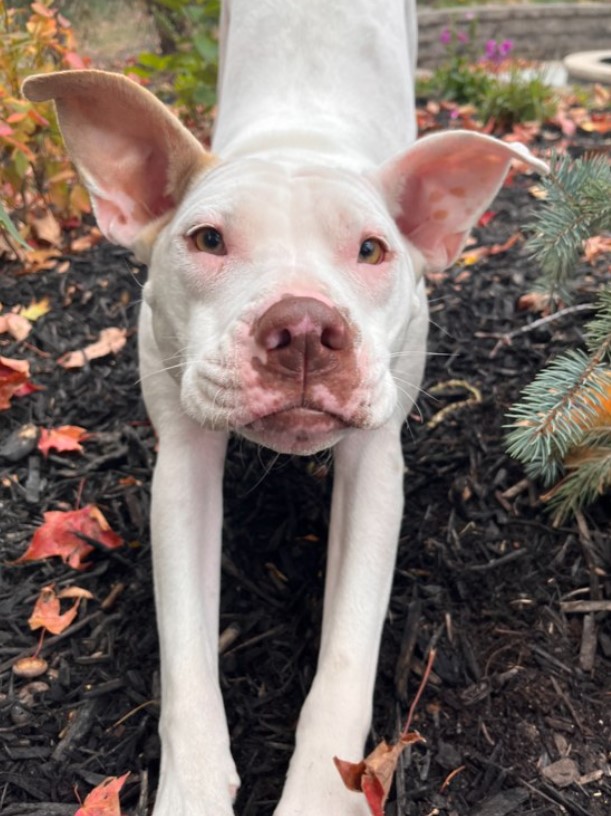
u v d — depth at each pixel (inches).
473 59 77.7
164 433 19.1
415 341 20.5
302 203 16.5
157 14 53.9
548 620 19.5
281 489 23.4
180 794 14.8
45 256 33.6
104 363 28.1
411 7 32.6
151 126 17.7
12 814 16.0
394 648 19.1
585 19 92.3
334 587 18.1
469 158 18.6
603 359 21.5
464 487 22.8
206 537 18.6
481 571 20.6
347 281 16.5
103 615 20.1
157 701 18.0
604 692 18.0
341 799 14.8
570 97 58.4
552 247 22.6
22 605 20.3
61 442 24.4
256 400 14.6
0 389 26.0
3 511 22.8
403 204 19.4
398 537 20.4
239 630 19.6
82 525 21.8
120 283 32.0
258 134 22.2
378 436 19.1
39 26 32.7
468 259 32.4
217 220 16.4
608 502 21.9
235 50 27.6
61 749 17.2
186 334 16.8
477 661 18.7
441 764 16.8
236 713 17.8
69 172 34.9
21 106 30.0
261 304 14.9
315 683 16.3
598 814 16.0
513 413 24.7
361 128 24.1
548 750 17.1
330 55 25.7
